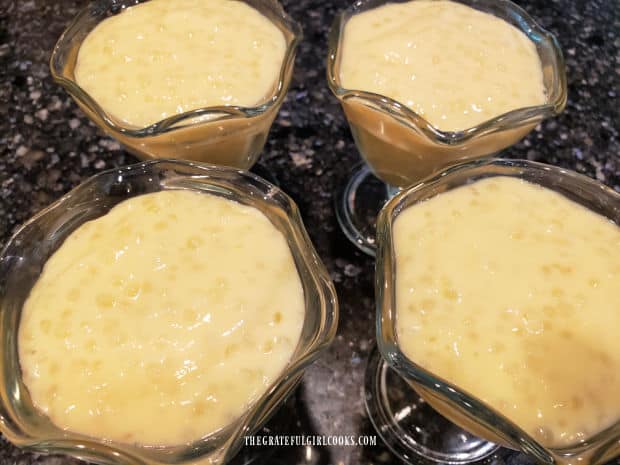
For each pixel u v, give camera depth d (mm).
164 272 146
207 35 200
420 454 170
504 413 130
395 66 192
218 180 163
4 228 209
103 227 156
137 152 190
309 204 219
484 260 149
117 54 194
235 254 151
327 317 135
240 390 133
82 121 238
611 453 120
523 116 172
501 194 164
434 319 141
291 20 205
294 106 245
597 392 132
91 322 139
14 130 234
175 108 184
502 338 138
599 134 239
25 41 265
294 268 153
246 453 165
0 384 129
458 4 215
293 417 174
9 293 145
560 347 136
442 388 123
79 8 278
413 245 154
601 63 264
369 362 184
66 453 119
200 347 135
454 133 171
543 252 151
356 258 206
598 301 144
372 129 185
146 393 130
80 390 131
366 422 174
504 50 201
